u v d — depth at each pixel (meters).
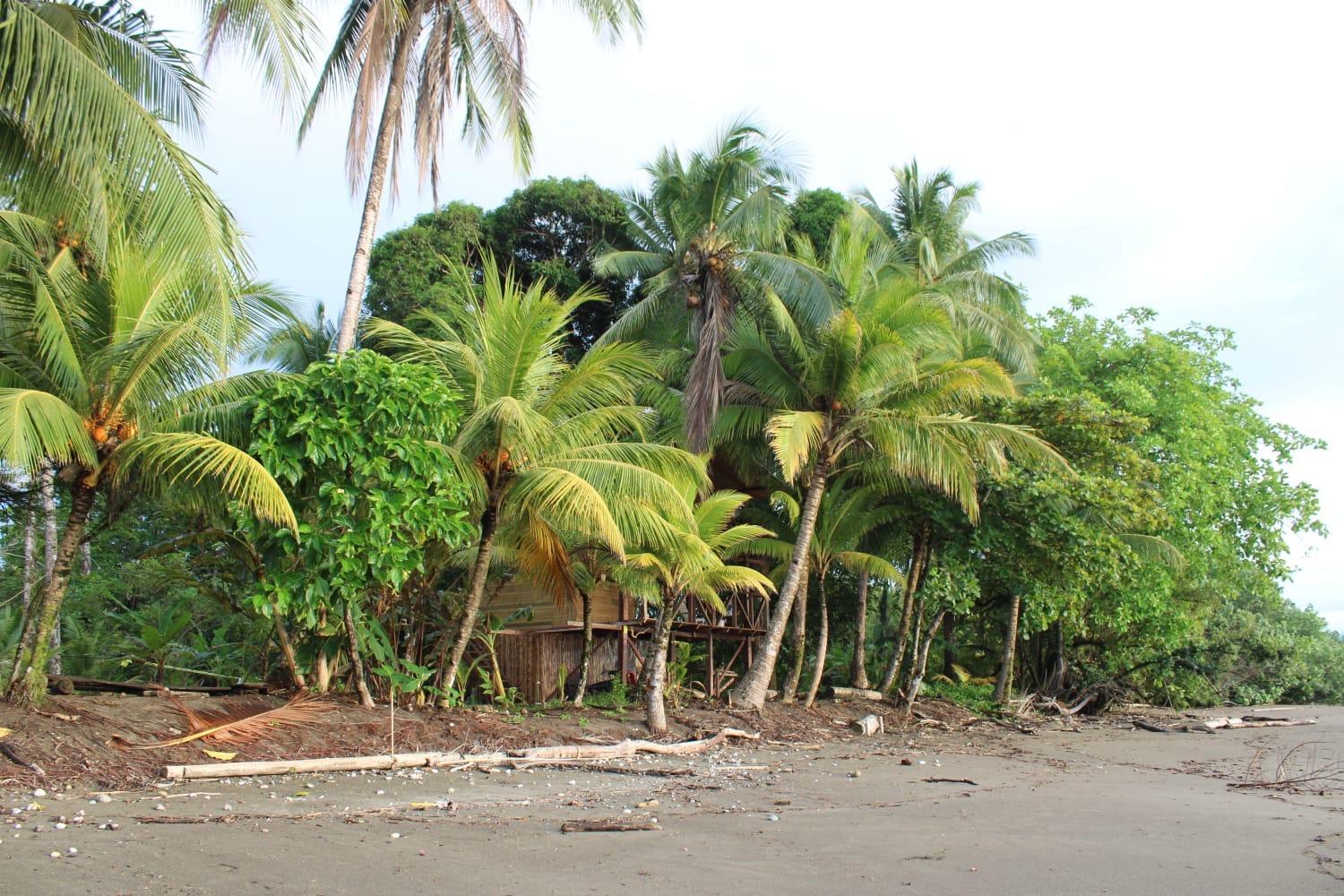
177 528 18.55
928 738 18.69
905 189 27.17
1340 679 37.81
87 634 20.41
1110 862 7.39
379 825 7.89
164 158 9.20
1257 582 28.14
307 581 11.80
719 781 11.69
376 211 14.62
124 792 8.89
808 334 20.11
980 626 29.86
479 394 13.40
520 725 14.15
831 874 6.68
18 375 10.30
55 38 8.83
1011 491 20.25
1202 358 29.48
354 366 11.91
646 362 15.10
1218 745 18.92
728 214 21.06
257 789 9.44
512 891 5.96
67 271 11.16
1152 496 21.05
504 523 14.49
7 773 8.86
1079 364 27.30
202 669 19.58
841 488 20.98
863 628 22.81
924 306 17.94
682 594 16.30
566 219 27.83
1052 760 15.77
